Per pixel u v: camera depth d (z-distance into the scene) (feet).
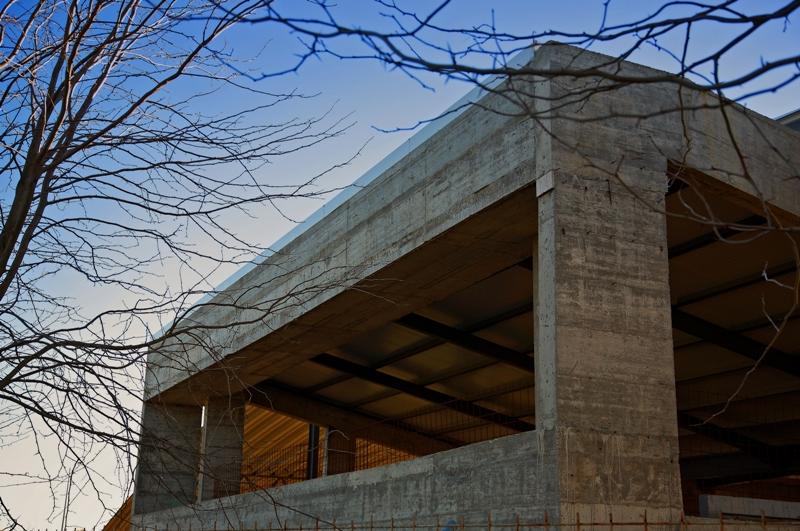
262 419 115.34
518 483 40.14
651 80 12.59
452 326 76.28
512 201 45.47
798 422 82.23
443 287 58.34
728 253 57.36
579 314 40.50
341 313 63.82
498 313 71.97
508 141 45.52
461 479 44.29
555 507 37.52
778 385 75.20
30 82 21.89
